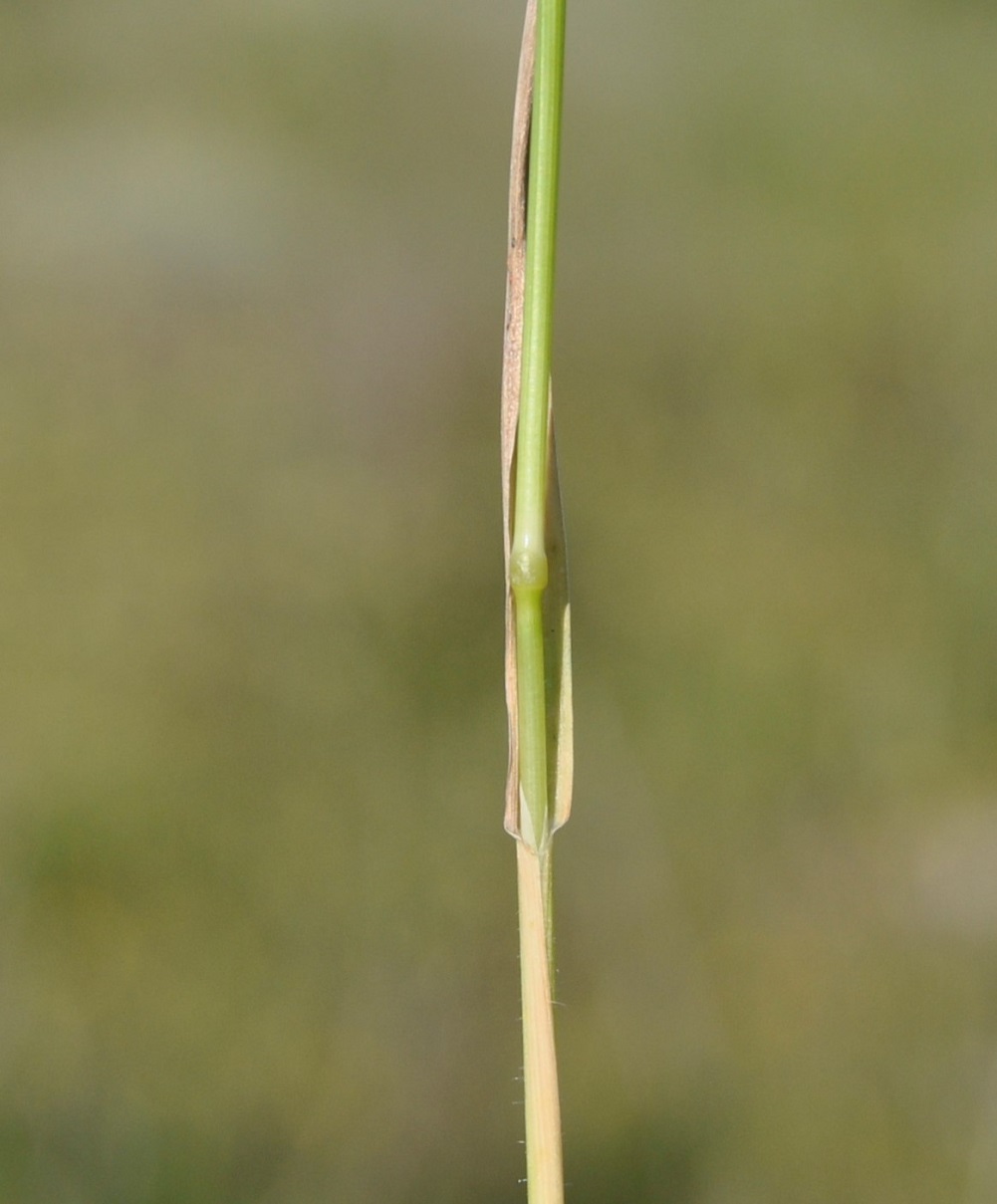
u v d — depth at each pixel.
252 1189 0.54
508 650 0.33
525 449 0.32
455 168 1.36
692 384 1.07
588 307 1.17
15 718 0.76
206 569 0.88
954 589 0.84
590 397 1.06
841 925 0.66
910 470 0.97
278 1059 0.58
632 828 0.72
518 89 0.33
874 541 0.89
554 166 0.32
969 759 0.75
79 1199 0.52
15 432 1.02
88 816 0.69
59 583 0.87
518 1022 0.61
